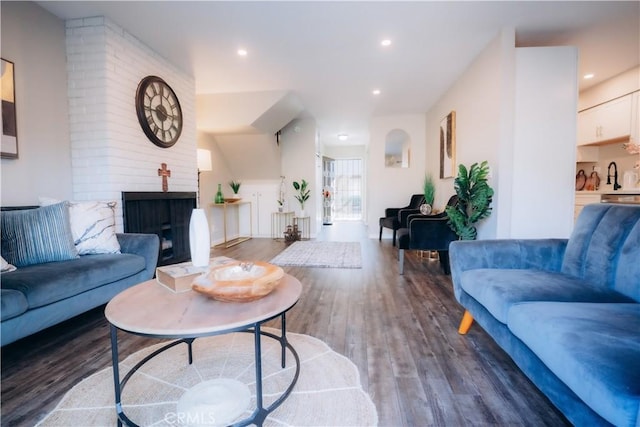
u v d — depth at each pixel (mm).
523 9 2484
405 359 1620
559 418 1181
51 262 1963
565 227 2789
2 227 1886
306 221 6305
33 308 1578
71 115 2695
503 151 2781
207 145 5289
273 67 3623
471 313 1737
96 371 1515
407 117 5840
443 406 1255
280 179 6238
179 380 1434
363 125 6734
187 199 3730
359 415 1200
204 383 1410
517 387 1379
